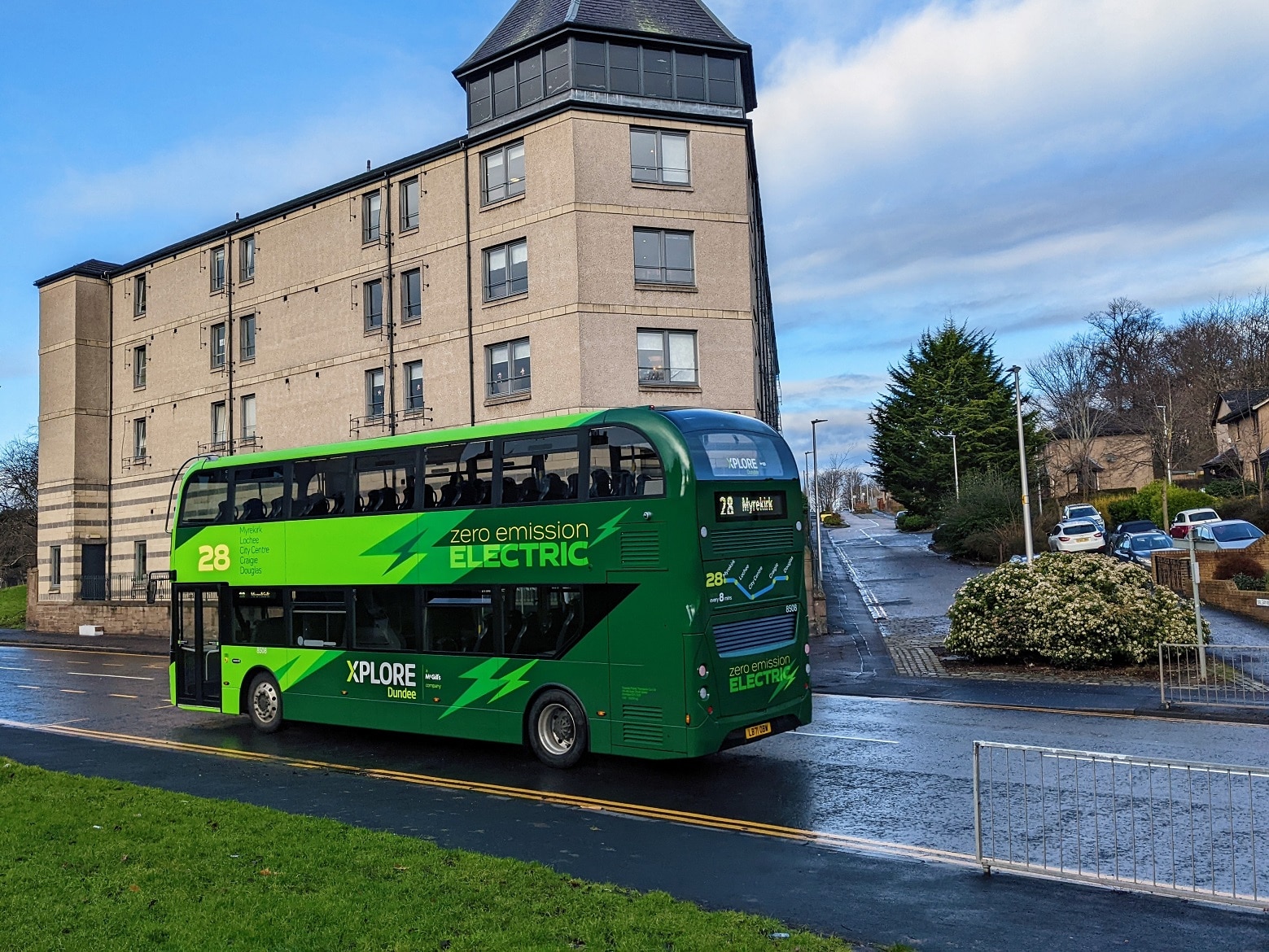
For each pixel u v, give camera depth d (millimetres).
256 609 15961
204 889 7277
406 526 14109
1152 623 18828
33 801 10312
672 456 11570
